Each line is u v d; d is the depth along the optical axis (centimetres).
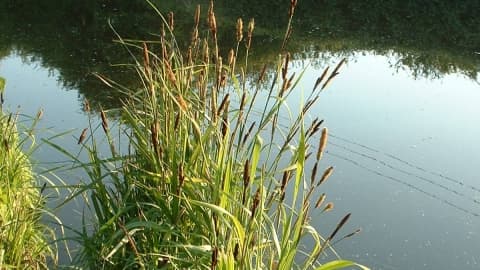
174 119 302
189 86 309
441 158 652
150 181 314
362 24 1477
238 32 276
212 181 274
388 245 472
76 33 1192
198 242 278
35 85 853
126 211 306
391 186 575
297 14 1539
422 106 859
